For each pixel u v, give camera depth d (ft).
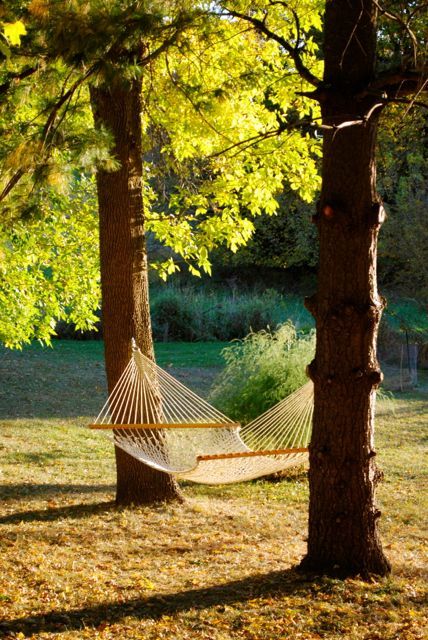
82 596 16.70
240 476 20.26
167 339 78.74
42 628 14.82
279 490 30.73
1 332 33.35
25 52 16.05
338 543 17.39
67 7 15.30
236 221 30.27
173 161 31.09
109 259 24.56
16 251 31.48
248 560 19.74
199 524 23.68
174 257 86.38
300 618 15.24
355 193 16.76
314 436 17.54
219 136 27.68
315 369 17.33
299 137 28.43
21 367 60.64
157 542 21.53
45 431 41.65
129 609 15.96
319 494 17.57
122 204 24.47
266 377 33.68
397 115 27.50
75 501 27.22
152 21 16.15
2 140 17.60
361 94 16.28
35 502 26.91
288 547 21.57
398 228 58.95
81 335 78.38
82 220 33.71
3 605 16.01
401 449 38.91
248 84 23.40
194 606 16.01
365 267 16.89
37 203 17.99
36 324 34.47
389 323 67.21
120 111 23.98
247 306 79.82
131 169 24.49
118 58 16.66
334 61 16.85
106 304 24.72
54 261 33.81
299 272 95.25
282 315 79.77
